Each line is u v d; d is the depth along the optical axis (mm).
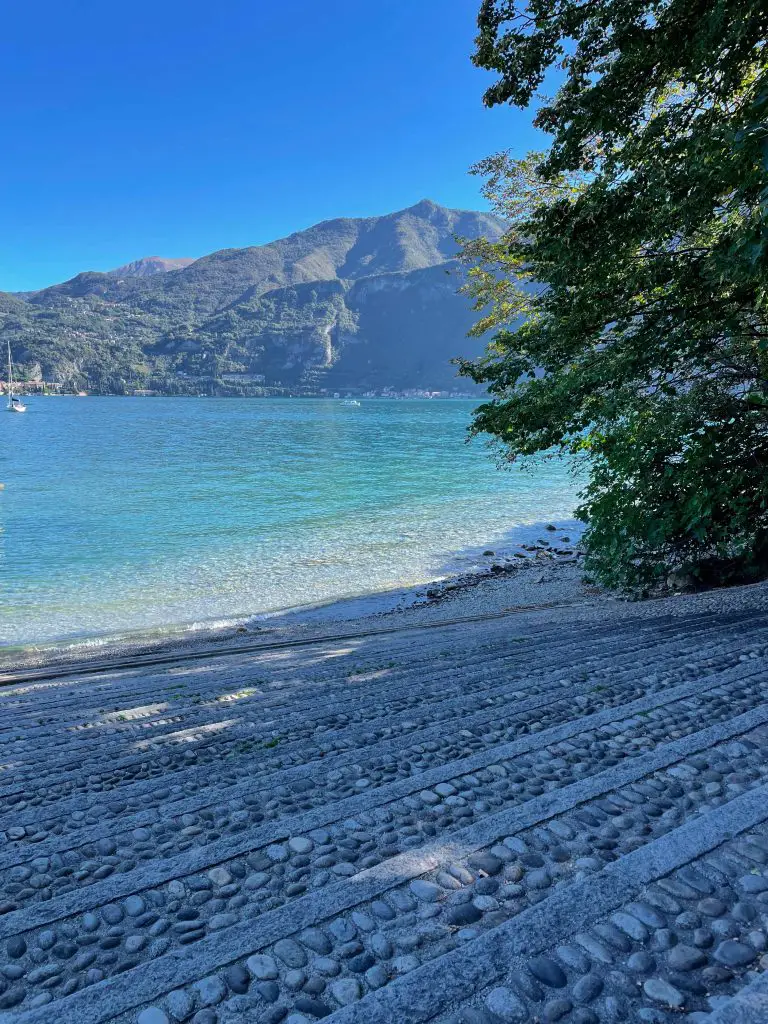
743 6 4922
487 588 15984
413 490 34062
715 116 5938
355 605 14812
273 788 2551
